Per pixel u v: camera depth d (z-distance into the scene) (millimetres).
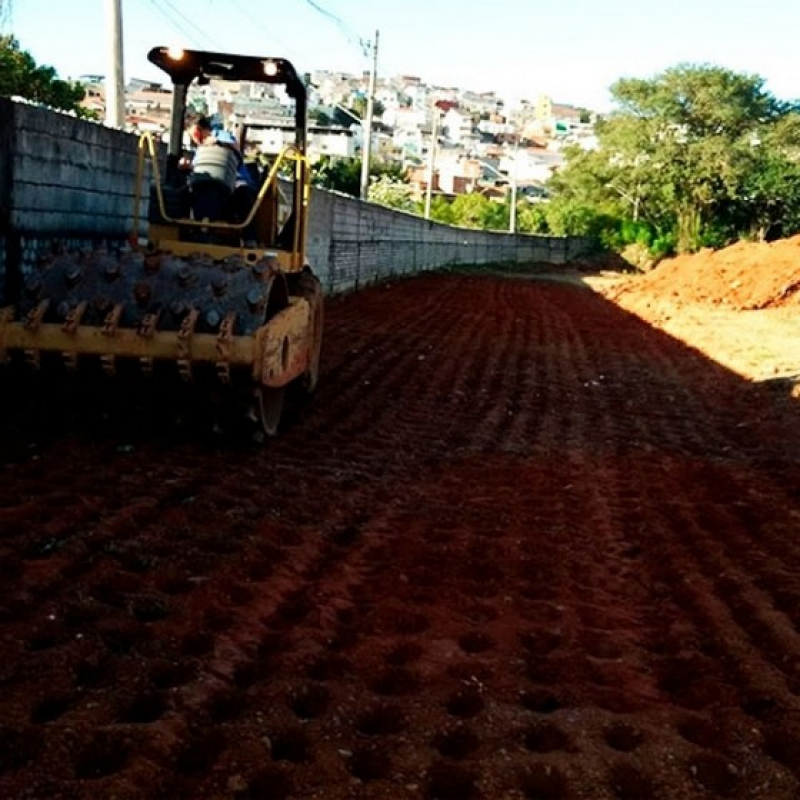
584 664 4383
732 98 59094
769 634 4797
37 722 3533
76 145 9383
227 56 8578
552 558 5828
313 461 7602
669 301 28047
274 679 3990
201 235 8047
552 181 71125
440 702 3938
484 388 12242
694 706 4086
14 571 4754
